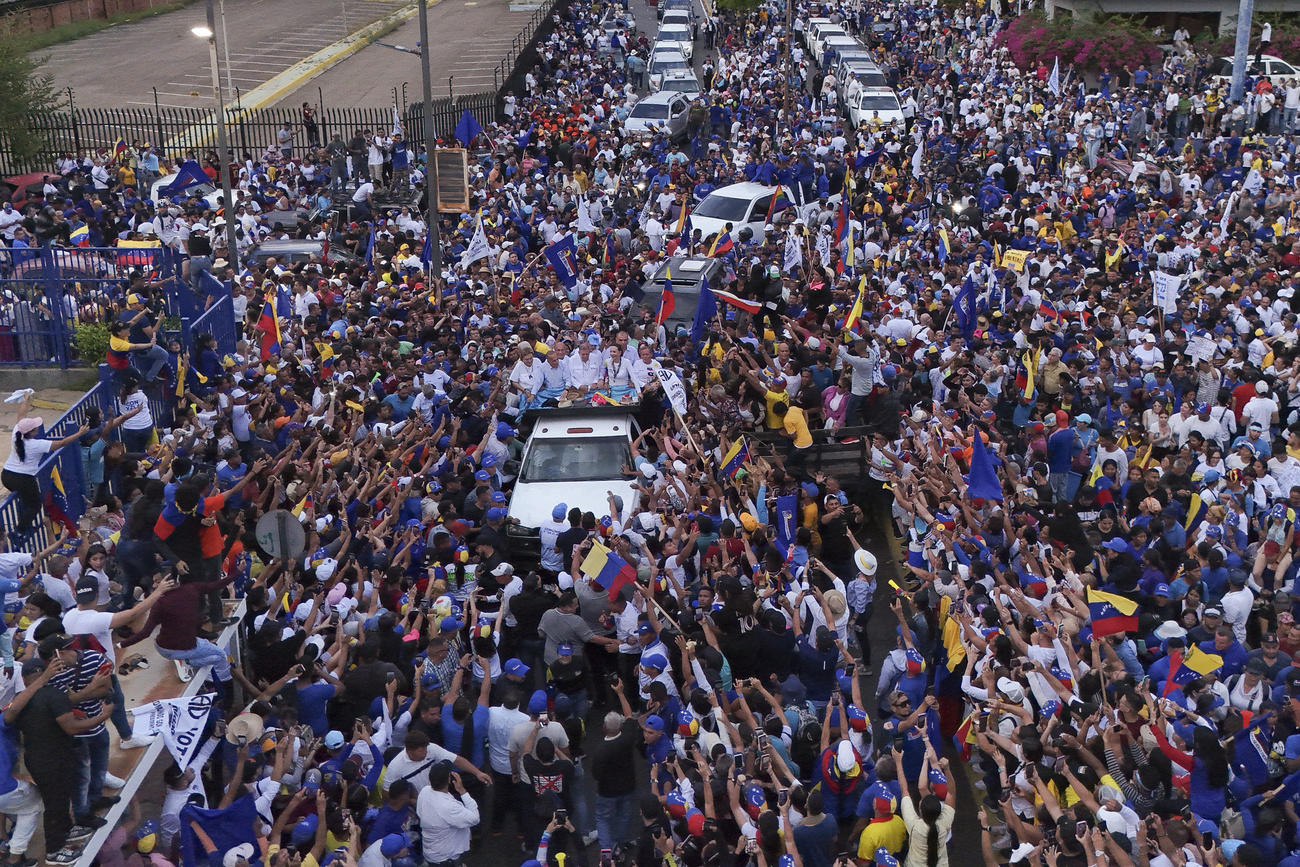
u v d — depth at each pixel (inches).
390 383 1444.4
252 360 1480.1
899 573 1362.0
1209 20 4549.7
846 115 3809.1
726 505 1194.6
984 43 4483.3
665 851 771.4
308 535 1075.3
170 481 1063.0
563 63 4372.5
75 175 2689.5
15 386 1606.8
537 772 848.9
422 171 2933.1
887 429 1409.9
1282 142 3154.5
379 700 903.1
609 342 1560.0
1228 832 818.8
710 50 5305.1
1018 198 2591.0
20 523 1090.1
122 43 4896.7
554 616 1024.2
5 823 723.4
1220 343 1619.1
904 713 855.7
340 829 795.4
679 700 949.8
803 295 1932.8
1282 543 1175.6
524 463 1370.6
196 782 793.6
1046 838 756.0
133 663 890.1
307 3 6156.5
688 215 2459.4
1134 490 1264.8
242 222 2383.1
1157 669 954.1
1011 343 1628.9
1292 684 892.0
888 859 743.7
